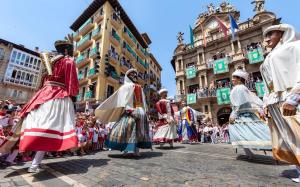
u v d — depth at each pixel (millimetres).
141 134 4164
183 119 10203
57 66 2949
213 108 21984
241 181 2096
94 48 23078
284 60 2230
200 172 2525
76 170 2641
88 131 7715
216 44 24016
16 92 28141
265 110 2518
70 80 2924
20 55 28969
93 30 25438
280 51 2273
